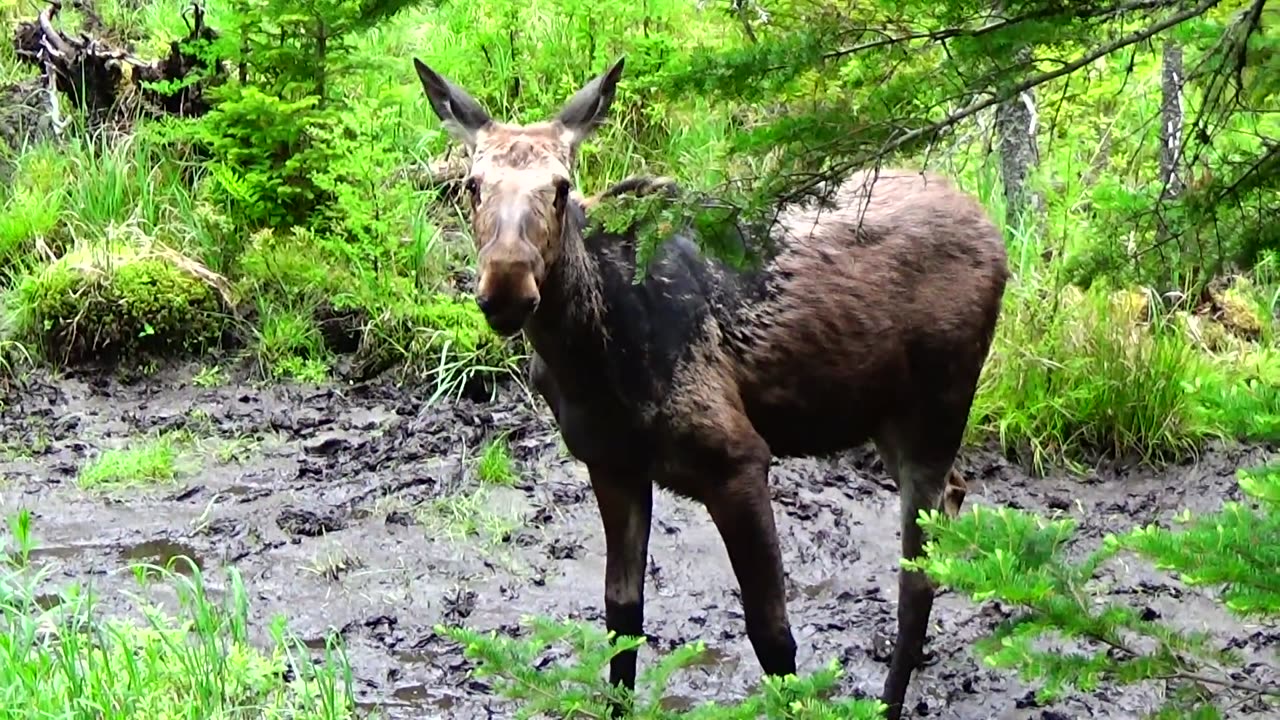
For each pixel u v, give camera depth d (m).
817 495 7.30
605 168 9.42
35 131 9.79
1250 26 3.25
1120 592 6.34
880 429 5.51
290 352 8.49
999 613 6.19
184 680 4.93
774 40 3.23
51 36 9.85
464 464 7.47
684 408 4.81
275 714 4.88
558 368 4.79
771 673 4.96
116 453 7.48
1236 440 7.61
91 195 9.09
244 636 5.39
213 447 7.71
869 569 6.68
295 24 8.77
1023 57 3.26
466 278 8.83
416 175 9.41
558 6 9.74
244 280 8.79
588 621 6.14
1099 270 3.83
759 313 5.01
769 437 5.25
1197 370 7.83
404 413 8.03
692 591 6.44
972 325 5.32
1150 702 5.43
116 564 6.50
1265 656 5.77
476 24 10.08
